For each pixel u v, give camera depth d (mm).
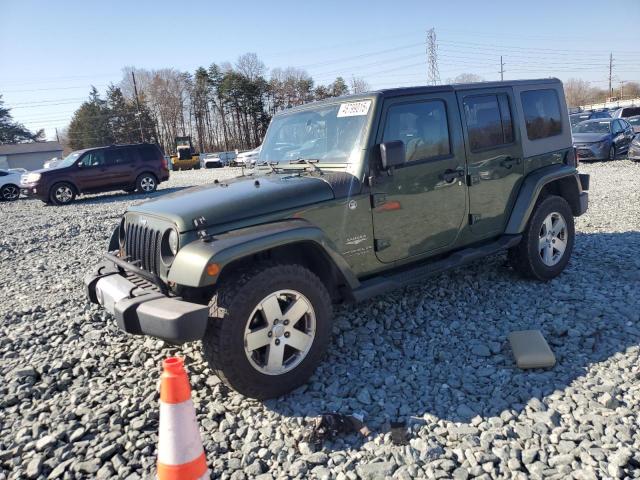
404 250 4145
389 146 3656
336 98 4230
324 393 3369
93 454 2855
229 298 3066
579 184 5570
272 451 2770
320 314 3424
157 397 3398
